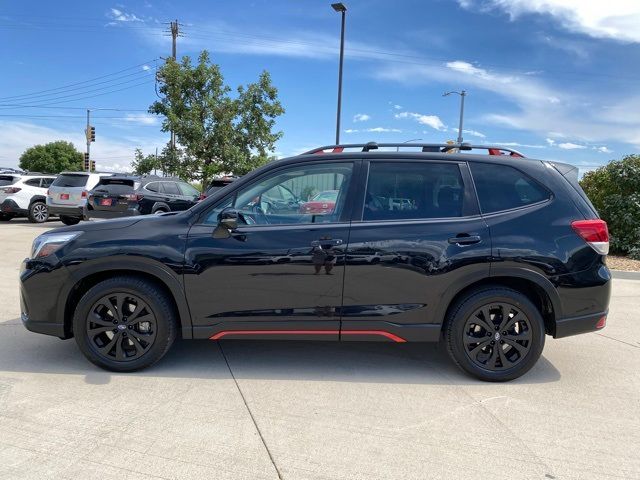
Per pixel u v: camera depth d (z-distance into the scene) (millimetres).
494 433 3148
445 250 3830
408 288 3852
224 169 20547
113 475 2619
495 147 4266
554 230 3869
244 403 3486
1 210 16016
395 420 3291
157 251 3816
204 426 3145
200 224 3930
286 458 2812
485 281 3984
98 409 3336
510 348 3973
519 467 2775
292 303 3873
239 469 2699
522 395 3738
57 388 3654
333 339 3936
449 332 3945
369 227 3885
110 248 3824
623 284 8352
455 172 4027
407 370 4195
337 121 17625
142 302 3881
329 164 4062
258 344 4766
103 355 3920
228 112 20094
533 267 3822
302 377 3990
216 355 4438
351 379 3975
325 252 3820
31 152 92125
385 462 2795
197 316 3887
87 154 37594
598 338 5242
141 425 3137
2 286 6832
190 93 20047
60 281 3850
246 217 3957
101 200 13102
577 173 4188
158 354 3922
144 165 20266
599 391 3846
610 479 2678
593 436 3139
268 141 21094
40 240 3975
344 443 2984
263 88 20859
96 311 3898
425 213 3943
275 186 4035
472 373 3955
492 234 3850
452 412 3430
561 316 3885
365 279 3846
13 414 3246
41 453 2803
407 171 4031
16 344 4547
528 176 4023
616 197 10852
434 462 2805
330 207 3973
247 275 3836
